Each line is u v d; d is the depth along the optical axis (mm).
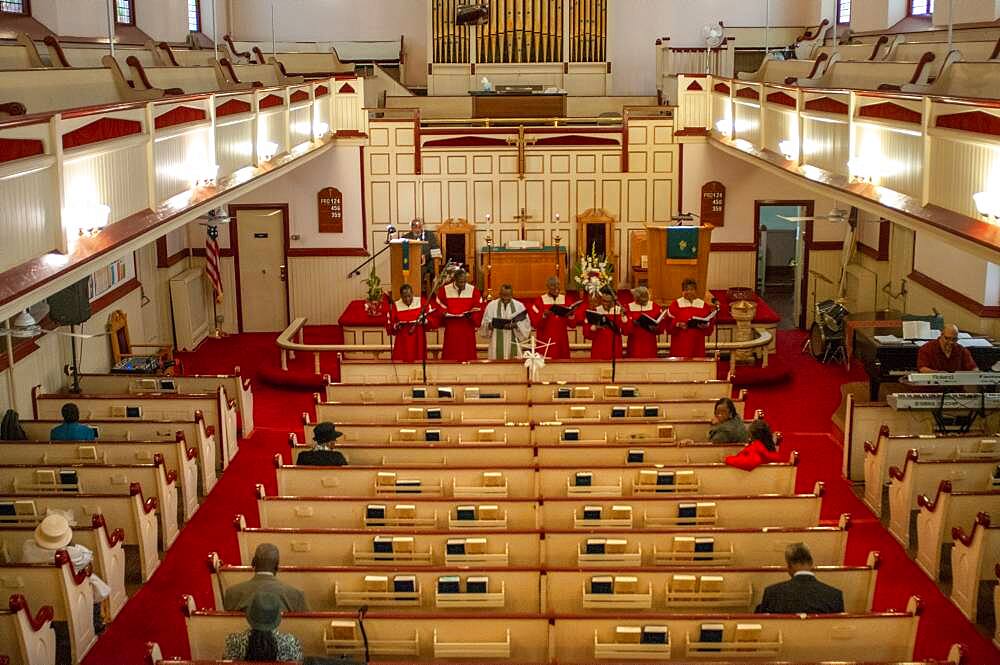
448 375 14148
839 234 20828
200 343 20438
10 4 14461
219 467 13641
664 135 21000
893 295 19047
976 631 9359
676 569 8180
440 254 20188
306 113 18312
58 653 9109
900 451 11805
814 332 18859
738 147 17625
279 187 21031
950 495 10094
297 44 24688
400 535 8898
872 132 11422
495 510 9594
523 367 14102
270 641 6453
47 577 8781
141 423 12562
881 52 16062
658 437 11562
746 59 25031
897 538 11320
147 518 10570
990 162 8586
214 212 19141
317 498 9758
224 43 22984
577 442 11492
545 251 20594
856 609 8297
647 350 16062
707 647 7359
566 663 6668
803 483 12984
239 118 13562
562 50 24078
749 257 21422
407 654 7418
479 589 8148
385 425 11617
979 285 15133
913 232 17891
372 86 23031
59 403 13492
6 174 7129
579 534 8812
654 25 25219
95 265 8750
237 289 21281
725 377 17047
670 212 21344
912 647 7348
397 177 21141
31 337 13484
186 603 7395
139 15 18453
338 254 21250
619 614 7340
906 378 13141
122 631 9578
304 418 12289
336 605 8289
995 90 10477
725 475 10336
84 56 13844
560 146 21078
